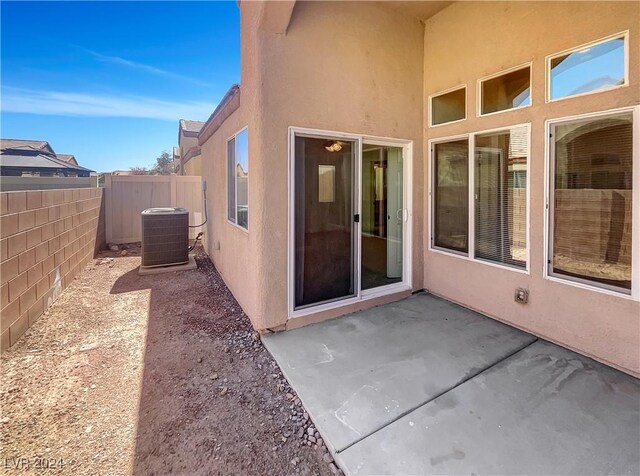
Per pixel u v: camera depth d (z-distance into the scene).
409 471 1.83
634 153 2.63
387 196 4.66
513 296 3.63
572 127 3.04
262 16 3.13
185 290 5.23
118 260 7.19
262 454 2.01
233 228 4.79
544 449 1.97
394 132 4.32
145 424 2.25
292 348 3.25
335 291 4.07
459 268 4.28
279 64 3.39
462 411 2.31
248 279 3.98
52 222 4.44
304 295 3.86
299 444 2.10
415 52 4.47
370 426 2.18
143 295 4.97
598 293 2.90
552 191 3.21
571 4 2.96
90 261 6.80
